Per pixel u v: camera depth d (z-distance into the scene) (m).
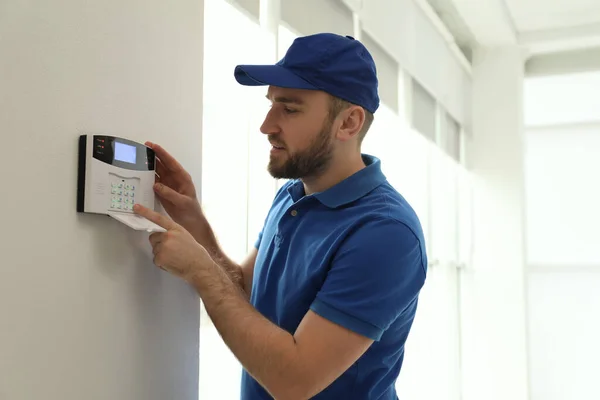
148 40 1.10
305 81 1.10
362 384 1.17
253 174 1.80
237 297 1.03
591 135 4.64
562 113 4.71
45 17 0.86
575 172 4.67
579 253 4.64
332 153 1.17
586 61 4.37
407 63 2.95
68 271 0.91
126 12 1.04
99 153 0.94
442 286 3.83
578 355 4.62
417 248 1.10
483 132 4.30
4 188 0.79
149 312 1.10
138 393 1.06
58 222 0.89
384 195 1.17
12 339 0.80
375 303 1.02
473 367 4.16
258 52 1.78
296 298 1.13
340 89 1.13
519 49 4.29
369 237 1.05
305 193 1.29
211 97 1.64
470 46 4.33
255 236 1.82
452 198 4.12
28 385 0.83
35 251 0.84
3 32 0.79
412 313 1.22
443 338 3.85
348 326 1.01
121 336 1.02
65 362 0.90
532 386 4.71
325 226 1.15
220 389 1.61
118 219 0.96
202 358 1.55
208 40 1.62
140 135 1.07
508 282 4.13
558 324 4.68
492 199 4.23
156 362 1.12
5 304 0.79
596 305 4.59
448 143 3.85
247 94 1.77
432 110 3.48
